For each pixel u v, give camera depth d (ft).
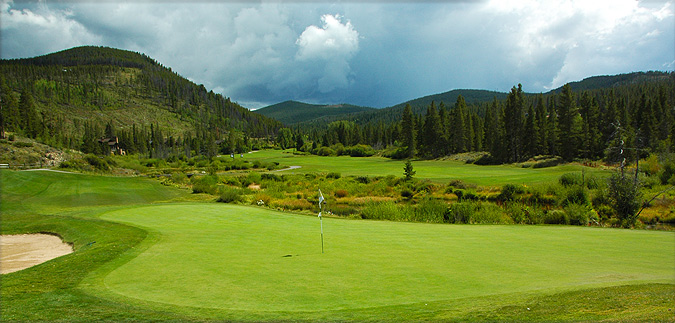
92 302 21.89
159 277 27.37
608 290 24.13
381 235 47.37
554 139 276.82
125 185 128.16
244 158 398.21
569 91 247.29
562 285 25.93
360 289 24.89
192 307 21.16
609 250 38.65
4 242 44.39
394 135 498.28
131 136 485.97
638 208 85.05
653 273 29.55
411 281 26.91
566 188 105.81
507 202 99.45
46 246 42.24
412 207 89.61
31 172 125.49
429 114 365.81
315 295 23.57
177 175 173.78
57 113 542.16
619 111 283.38
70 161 186.09
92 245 38.99
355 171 221.46
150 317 19.47
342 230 51.42
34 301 22.04
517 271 29.94
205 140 528.63
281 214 68.18
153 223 55.16
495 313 19.83
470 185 134.00
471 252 37.11
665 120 273.33
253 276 27.81
